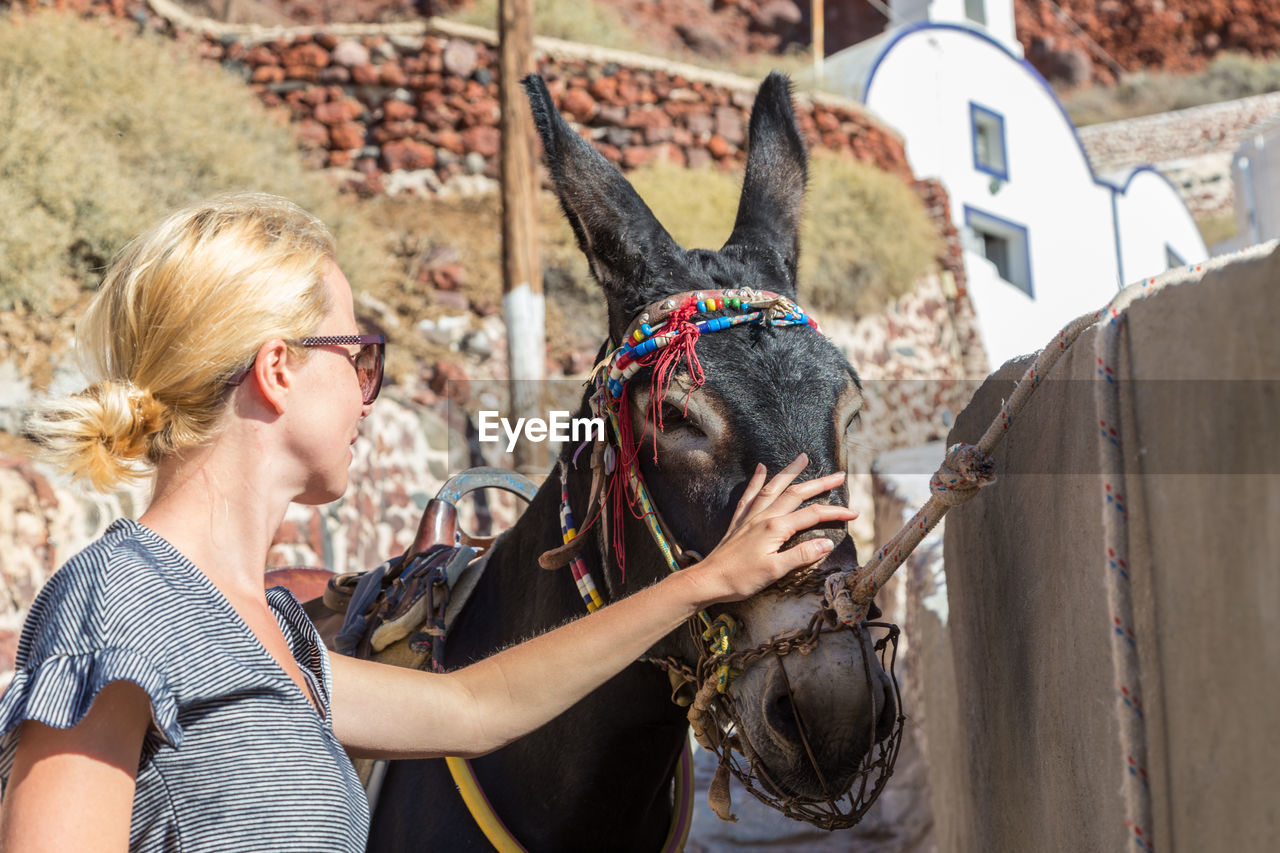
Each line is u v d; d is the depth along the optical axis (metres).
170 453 1.22
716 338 1.69
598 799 1.91
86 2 11.01
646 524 1.76
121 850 1.01
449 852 1.90
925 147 16.22
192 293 1.18
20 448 6.73
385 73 11.84
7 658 5.02
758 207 2.09
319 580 3.42
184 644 1.07
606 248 1.90
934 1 19.14
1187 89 29.62
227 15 17.11
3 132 8.23
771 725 1.52
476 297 10.59
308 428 1.26
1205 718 1.07
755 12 25.81
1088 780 1.36
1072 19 31.34
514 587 2.12
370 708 1.47
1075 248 17.34
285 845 1.10
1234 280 1.01
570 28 16.02
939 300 13.77
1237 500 1.00
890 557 1.40
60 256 8.14
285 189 10.35
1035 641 1.59
